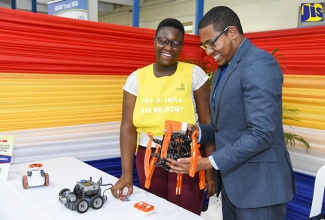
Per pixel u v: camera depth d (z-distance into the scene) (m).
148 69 1.50
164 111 1.43
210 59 2.59
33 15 1.89
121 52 2.27
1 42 1.83
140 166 1.52
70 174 1.57
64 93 2.09
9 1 6.71
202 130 1.28
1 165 1.48
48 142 2.08
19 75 1.91
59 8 2.35
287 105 2.25
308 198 2.18
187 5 5.62
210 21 1.12
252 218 1.15
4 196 1.29
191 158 1.07
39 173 1.39
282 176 1.13
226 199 1.33
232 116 1.14
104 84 2.24
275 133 1.06
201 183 1.25
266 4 4.38
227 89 1.13
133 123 1.48
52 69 2.02
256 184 1.12
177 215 1.14
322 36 2.02
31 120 2.00
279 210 1.16
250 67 1.05
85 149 2.24
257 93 1.01
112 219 1.10
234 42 1.13
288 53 2.21
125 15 7.08
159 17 6.21
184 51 2.55
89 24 2.09
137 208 1.16
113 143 2.36
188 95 1.46
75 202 1.15
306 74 2.12
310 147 2.15
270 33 2.29
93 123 2.24
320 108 2.08
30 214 1.12
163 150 1.12
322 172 1.46
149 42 2.37
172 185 1.47
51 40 1.98
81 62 2.12
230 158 1.05
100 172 1.61
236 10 4.81
